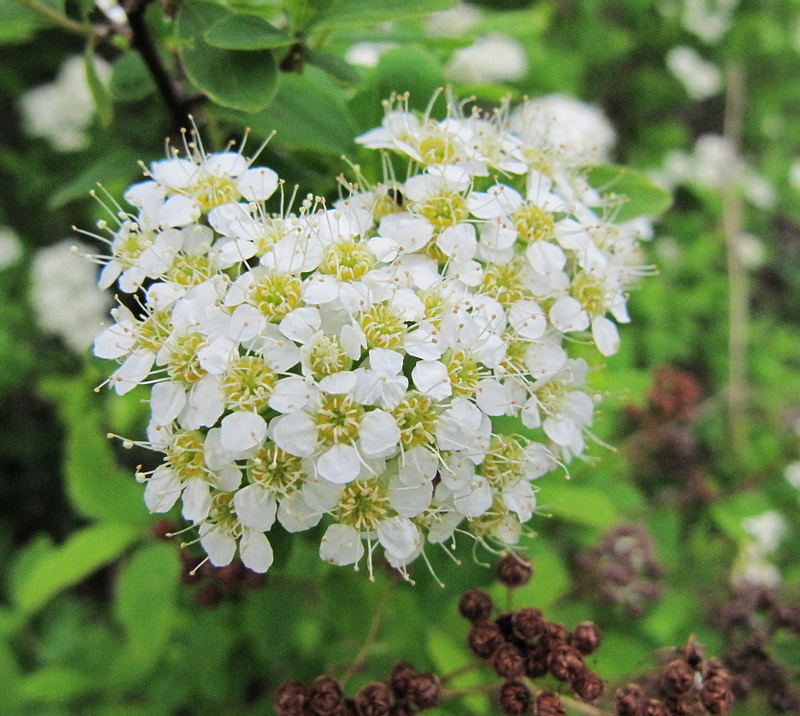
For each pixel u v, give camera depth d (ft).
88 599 0.54
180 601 0.33
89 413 0.43
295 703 0.20
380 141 0.21
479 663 0.23
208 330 0.17
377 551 0.22
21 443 0.60
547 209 0.20
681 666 0.20
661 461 0.42
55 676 0.38
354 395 0.17
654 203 0.25
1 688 0.39
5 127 0.67
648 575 0.33
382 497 0.18
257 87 0.21
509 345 0.20
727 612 0.32
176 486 0.18
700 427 0.50
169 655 0.37
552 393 0.21
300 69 0.23
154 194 0.20
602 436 0.31
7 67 0.60
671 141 0.69
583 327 0.20
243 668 0.35
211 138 0.26
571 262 0.22
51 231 0.64
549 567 0.29
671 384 0.35
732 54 0.72
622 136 0.72
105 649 0.39
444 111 0.24
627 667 0.30
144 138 0.35
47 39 0.59
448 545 0.22
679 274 0.60
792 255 0.69
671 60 0.69
